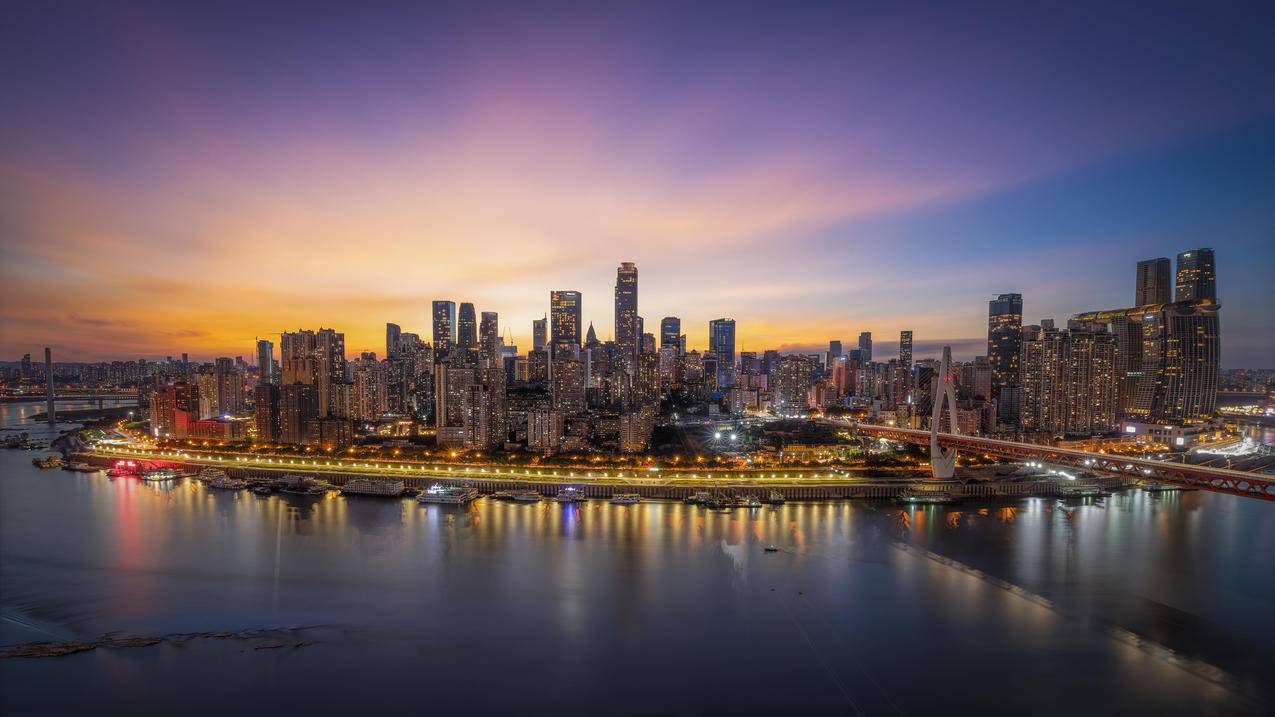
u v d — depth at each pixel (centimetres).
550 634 15300
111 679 13288
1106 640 15088
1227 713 12281
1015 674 13575
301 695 12738
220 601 17250
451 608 16800
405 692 12850
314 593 17838
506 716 12081
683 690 12962
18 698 12606
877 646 14775
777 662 14038
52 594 17738
